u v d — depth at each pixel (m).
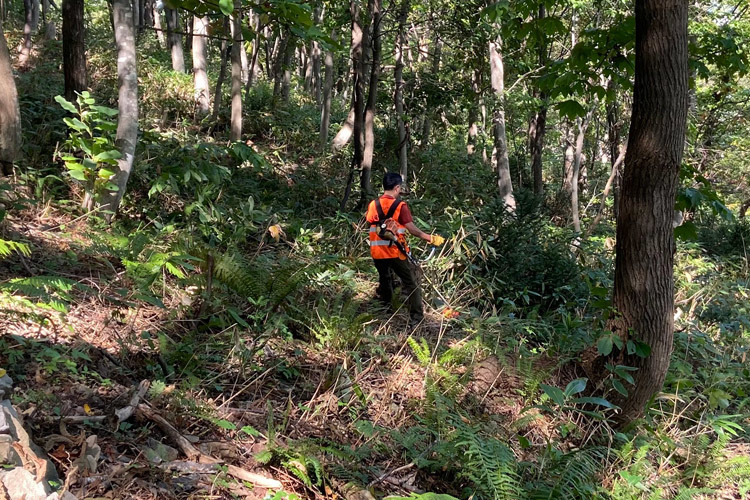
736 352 6.91
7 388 3.02
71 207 6.02
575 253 8.30
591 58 5.55
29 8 14.93
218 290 5.02
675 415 5.27
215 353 4.32
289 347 4.65
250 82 14.81
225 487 2.92
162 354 3.91
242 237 6.30
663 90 4.37
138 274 4.29
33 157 6.80
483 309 6.74
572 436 4.68
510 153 18.16
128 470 2.79
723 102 14.63
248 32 7.49
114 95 11.07
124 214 6.55
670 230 4.60
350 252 7.22
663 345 4.70
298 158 11.98
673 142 4.44
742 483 4.50
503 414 4.69
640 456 4.20
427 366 4.79
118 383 3.59
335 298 5.54
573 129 17.09
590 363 5.12
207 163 7.27
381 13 9.06
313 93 24.83
